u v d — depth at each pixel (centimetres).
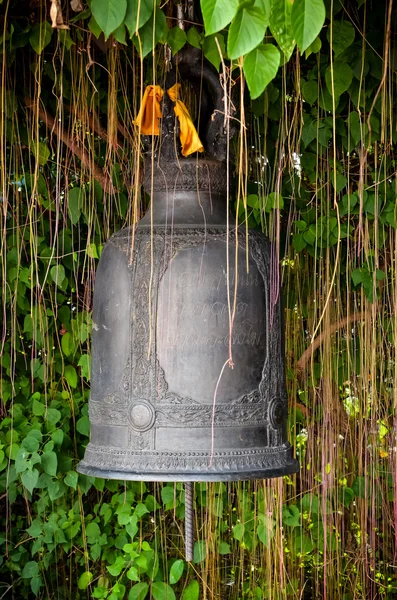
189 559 180
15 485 241
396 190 242
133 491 249
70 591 249
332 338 257
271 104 238
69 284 251
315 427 260
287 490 261
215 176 177
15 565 246
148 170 182
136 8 149
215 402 164
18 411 240
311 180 250
